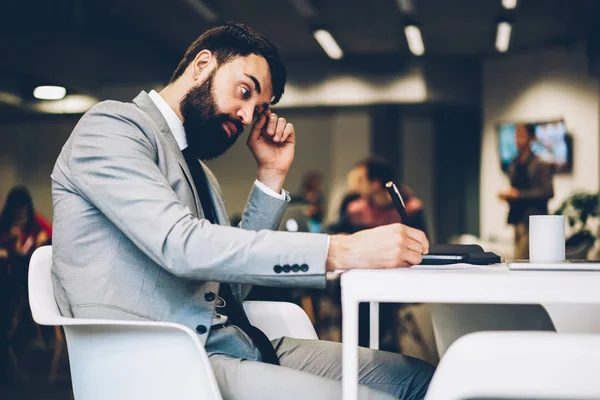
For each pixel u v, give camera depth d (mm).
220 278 1061
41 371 4680
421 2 7254
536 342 788
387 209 6754
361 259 1035
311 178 8172
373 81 9641
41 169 11320
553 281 852
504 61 9336
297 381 1102
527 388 784
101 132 1185
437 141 10508
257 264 1042
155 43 8797
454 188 10391
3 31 7871
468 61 9602
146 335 1038
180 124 1396
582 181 8406
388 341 4332
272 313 1545
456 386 796
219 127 1374
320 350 1432
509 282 854
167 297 1173
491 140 9523
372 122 10672
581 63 8414
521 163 8852
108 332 1066
